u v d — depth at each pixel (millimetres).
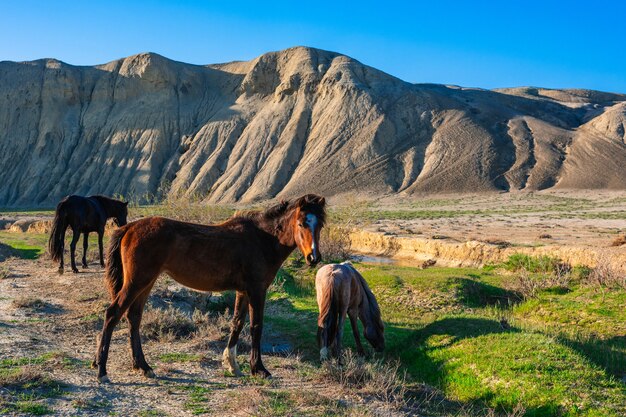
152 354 9086
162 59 141375
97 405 6422
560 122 130000
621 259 19562
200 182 107812
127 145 124125
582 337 12156
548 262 19484
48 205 109000
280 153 108938
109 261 7629
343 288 10438
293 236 7859
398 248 30969
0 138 128375
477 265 24719
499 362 9469
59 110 133500
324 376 8469
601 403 8016
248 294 7887
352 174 99688
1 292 13969
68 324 10906
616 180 90625
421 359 10828
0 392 6465
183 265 7578
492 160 100562
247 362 9133
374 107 116562
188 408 6531
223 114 127688
